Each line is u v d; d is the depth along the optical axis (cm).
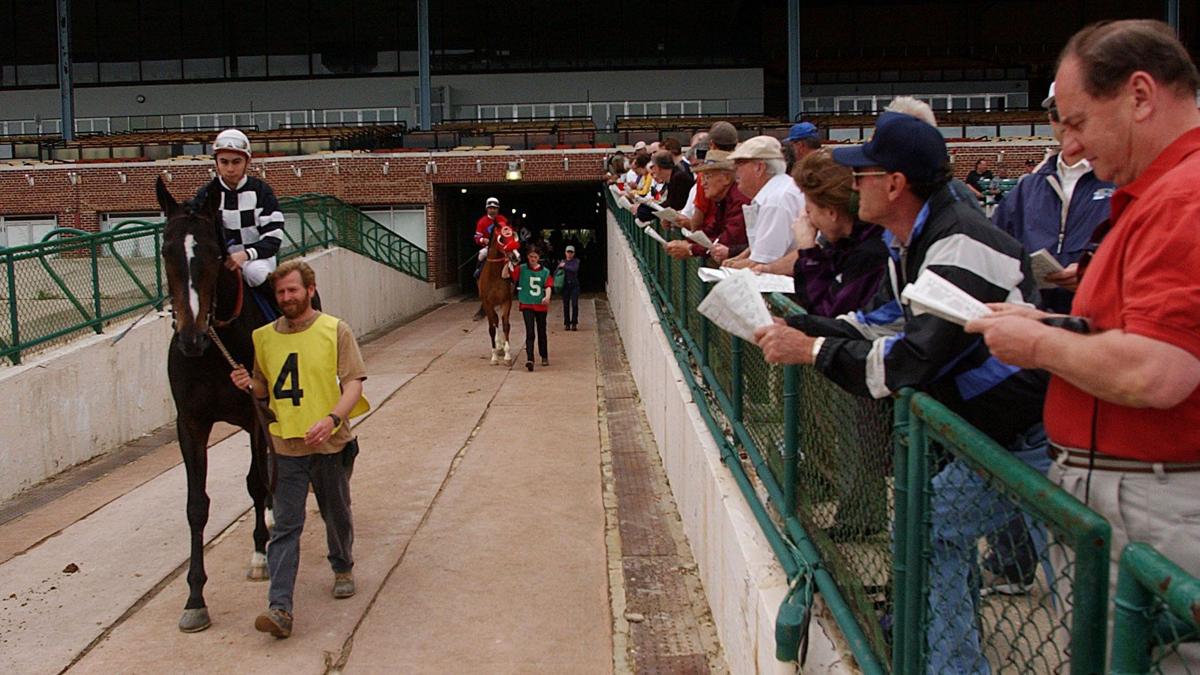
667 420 796
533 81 3806
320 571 609
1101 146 204
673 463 745
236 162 580
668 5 3788
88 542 676
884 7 3866
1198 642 161
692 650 484
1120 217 208
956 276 241
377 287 2242
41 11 3775
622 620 529
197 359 517
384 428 1045
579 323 2048
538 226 3759
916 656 242
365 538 673
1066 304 313
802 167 362
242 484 823
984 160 2453
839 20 3881
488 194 3247
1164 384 172
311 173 2778
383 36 3781
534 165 2775
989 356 245
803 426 380
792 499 392
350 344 520
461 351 1680
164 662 482
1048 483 174
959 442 209
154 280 1136
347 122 3762
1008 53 3847
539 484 805
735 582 436
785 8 3881
